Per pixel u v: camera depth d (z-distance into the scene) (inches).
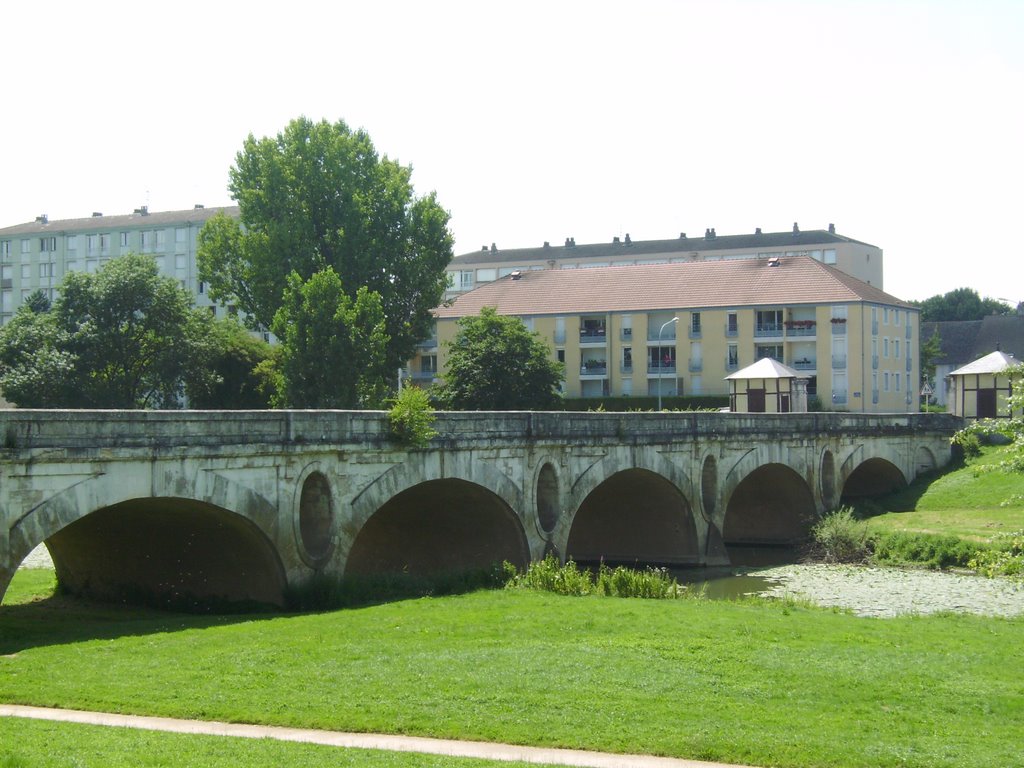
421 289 3228.3
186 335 2979.8
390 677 890.1
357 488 1346.0
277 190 3093.0
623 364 3779.5
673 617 1208.2
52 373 2733.8
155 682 858.8
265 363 3122.5
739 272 3767.2
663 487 2038.6
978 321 5413.4
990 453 2918.3
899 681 940.6
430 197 3267.7
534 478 1656.0
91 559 1397.6
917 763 734.5
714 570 2047.2
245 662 927.7
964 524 2295.8
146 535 1315.2
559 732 767.1
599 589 1453.0
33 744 666.8
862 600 1706.4
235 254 3248.0
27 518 989.8
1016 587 1820.9
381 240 3142.2
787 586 1845.5
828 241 5191.9
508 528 1641.2
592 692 862.5
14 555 977.5
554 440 1689.2
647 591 1440.7
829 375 3521.2
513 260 5703.7
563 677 903.1
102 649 976.9
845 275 3769.7
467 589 1425.9
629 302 3801.7
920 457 2864.2
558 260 5615.2
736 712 828.0
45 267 5088.6
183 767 633.0
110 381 2925.7
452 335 4042.8
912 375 3897.6
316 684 864.3
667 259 5433.1
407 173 3294.8
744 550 2383.1
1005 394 3009.4
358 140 3203.7
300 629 1082.7
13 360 2864.2
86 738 690.8
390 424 1387.8
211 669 901.8
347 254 3075.8
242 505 1193.4
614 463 1833.2
